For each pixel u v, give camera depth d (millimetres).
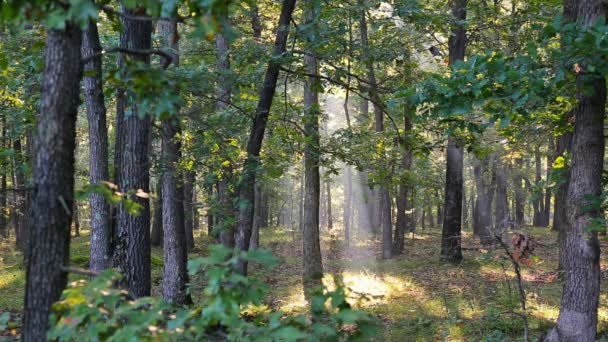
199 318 2631
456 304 11867
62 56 2746
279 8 13547
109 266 6996
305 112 12156
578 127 7098
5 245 27578
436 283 14930
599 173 7055
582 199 7023
